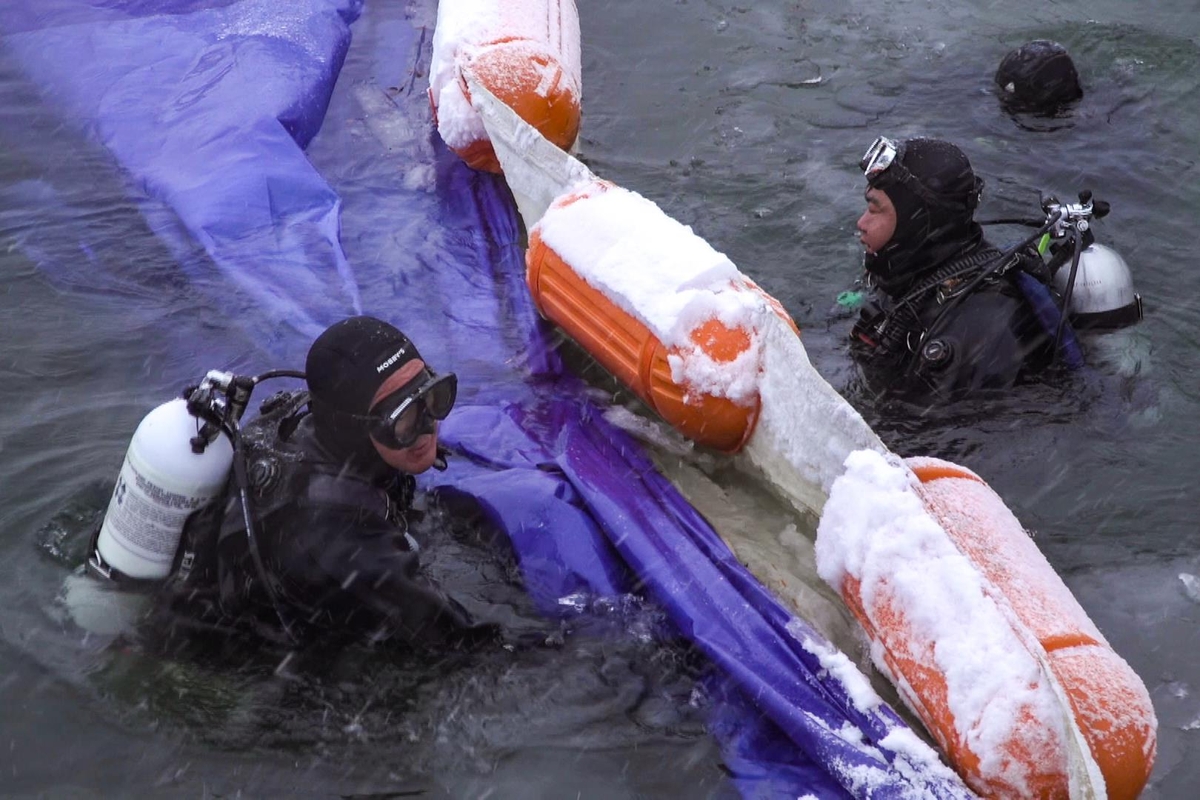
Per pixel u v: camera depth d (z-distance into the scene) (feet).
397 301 19.92
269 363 18.17
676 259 16.03
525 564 14.42
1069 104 25.96
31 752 11.99
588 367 18.49
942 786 11.21
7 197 21.88
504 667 13.14
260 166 22.31
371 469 12.81
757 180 23.49
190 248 20.71
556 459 15.90
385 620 12.75
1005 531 13.12
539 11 23.72
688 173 23.79
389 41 28.14
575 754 12.30
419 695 12.78
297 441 13.02
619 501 15.15
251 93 24.23
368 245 21.36
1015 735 10.75
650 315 15.70
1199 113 25.71
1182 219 22.25
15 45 26.13
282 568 12.37
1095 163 23.93
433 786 11.90
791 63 27.96
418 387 12.48
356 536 12.44
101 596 12.99
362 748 12.25
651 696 12.98
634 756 12.32
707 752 12.39
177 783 11.78
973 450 16.29
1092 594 14.44
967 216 16.98
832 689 12.56
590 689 13.00
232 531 12.51
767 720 12.73
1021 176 23.53
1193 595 14.42
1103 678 11.22
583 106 26.32
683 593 13.78
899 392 17.21
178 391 17.49
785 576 14.29
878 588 12.40
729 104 26.32
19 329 18.61
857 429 13.64
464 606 13.65
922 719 11.91
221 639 13.08
